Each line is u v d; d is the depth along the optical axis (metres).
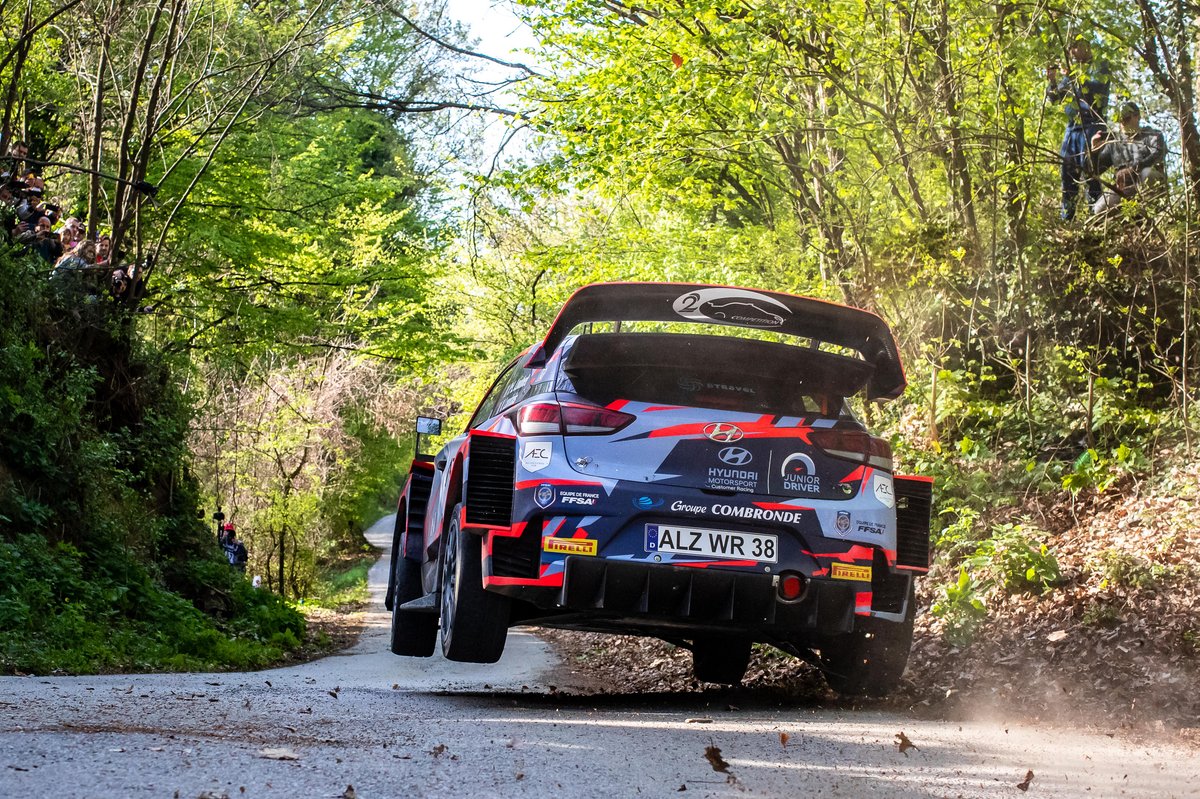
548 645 16.34
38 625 11.09
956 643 8.26
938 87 12.20
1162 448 11.23
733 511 5.86
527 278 31.50
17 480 13.24
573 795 3.49
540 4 17.73
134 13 19.64
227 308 22.33
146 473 17.42
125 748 3.76
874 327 6.33
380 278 26.03
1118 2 11.28
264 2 21.31
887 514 6.11
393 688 8.30
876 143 13.24
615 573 5.77
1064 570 9.08
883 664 6.49
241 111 21.02
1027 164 12.09
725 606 5.90
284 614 18.48
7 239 14.62
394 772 3.67
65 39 19.89
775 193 18.14
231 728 4.48
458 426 39.19
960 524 10.89
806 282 16.17
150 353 18.19
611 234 20.97
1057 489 11.34
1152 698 6.34
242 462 35.62
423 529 8.59
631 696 7.09
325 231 27.30
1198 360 12.20
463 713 5.53
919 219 13.42
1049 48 11.64
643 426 5.88
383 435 42.28
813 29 12.72
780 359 6.04
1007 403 12.89
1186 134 11.60
